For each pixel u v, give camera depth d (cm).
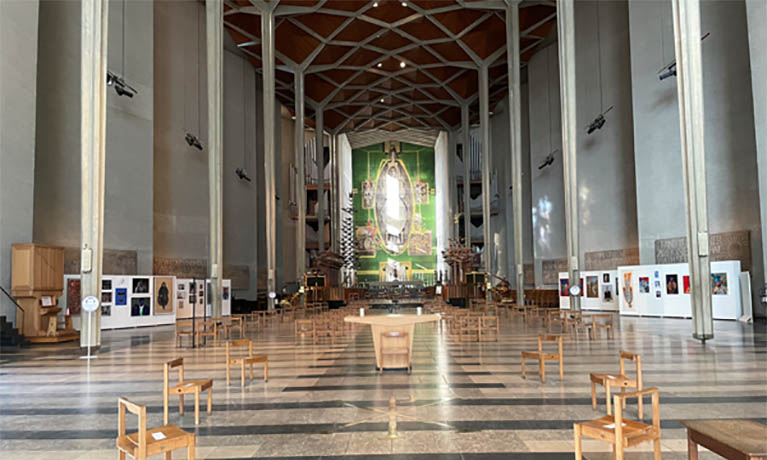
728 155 1780
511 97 2486
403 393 645
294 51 3216
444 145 4881
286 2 2741
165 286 1956
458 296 2817
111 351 1161
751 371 759
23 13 1491
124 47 2038
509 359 909
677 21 1225
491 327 1332
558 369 797
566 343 1111
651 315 1892
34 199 1703
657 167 2041
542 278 3164
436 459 404
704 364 822
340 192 4762
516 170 2425
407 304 3092
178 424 524
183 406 602
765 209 1405
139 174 2080
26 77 1497
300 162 3253
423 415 538
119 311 1775
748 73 1719
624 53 2406
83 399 663
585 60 2627
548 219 3120
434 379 735
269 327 1669
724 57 1795
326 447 439
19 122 1467
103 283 1727
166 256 2352
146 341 1353
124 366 931
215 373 822
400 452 421
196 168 2562
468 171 4094
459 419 520
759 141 1423
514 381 711
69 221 1802
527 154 3634
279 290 3659
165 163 2384
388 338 873
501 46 3216
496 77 3688
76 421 555
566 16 1808
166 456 373
